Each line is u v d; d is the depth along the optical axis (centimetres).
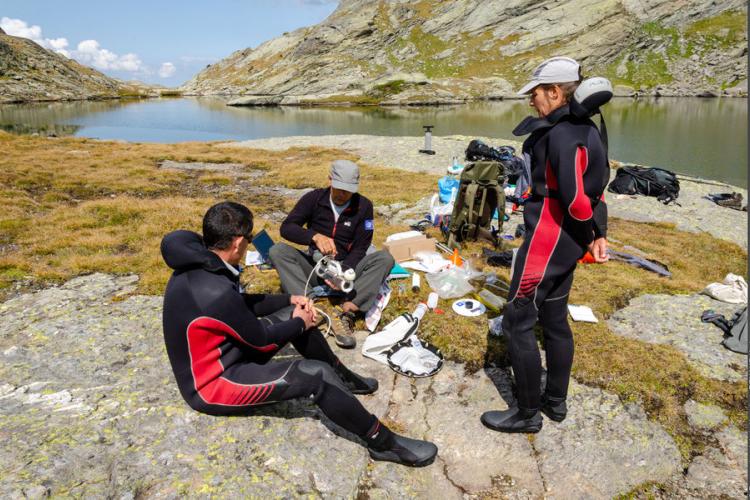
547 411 347
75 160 1530
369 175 1412
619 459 314
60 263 626
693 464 314
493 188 701
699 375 391
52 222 810
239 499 260
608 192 1340
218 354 277
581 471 305
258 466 284
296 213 478
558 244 288
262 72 15500
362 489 284
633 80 9531
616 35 10594
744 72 8669
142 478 268
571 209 267
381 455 301
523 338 308
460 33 12612
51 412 321
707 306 519
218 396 279
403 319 462
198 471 276
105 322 455
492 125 4534
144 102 10225
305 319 322
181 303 264
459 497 288
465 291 543
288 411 337
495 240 713
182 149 1958
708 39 9988
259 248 557
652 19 10981
